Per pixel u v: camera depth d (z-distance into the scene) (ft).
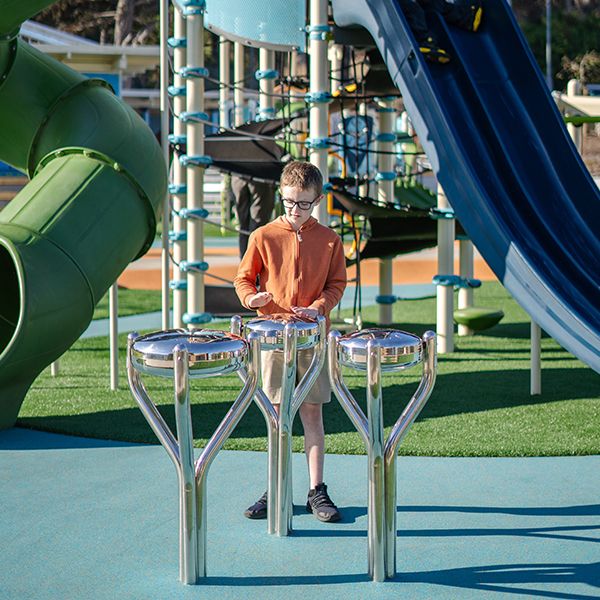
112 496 17.93
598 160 86.69
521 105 32.35
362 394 27.73
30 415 24.56
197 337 13.35
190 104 35.22
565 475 19.25
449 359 34.24
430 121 27.58
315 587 13.62
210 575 14.08
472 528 16.16
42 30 102.22
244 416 24.57
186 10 35.19
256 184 45.73
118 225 24.38
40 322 21.47
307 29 33.86
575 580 13.87
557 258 27.25
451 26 35.19
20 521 16.53
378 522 13.74
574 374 30.86
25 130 26.89
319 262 16.98
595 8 187.73
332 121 95.45
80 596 13.33
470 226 25.63
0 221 22.85
